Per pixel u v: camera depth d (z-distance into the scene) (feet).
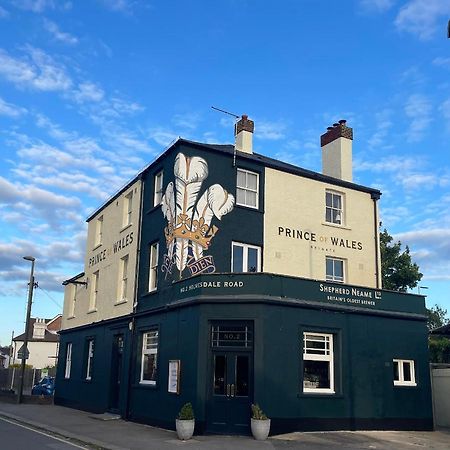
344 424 54.24
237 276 53.31
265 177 68.54
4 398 98.07
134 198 75.00
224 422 50.37
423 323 63.05
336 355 55.88
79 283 91.09
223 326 52.90
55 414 72.13
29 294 98.99
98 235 88.84
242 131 73.56
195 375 51.55
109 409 70.49
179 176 62.08
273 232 67.21
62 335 98.78
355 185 76.33
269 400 50.26
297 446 44.06
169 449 42.04
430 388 61.11
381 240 106.73
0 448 41.57
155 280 66.85
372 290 60.13
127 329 68.80
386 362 58.85
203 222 62.18
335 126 82.53
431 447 46.65
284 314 53.26
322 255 70.59
